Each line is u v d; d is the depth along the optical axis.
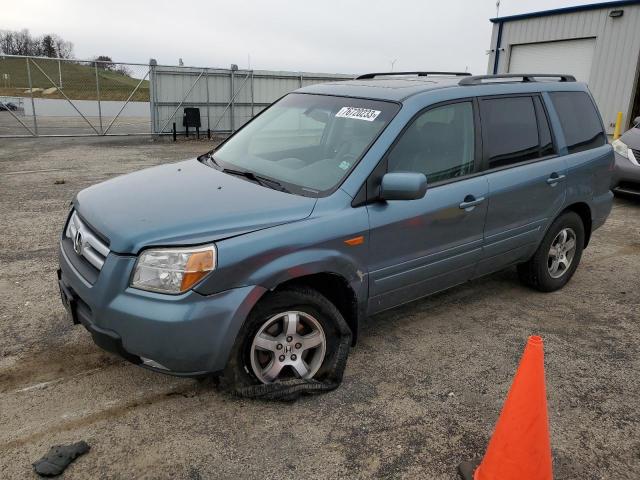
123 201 3.21
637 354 3.91
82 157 12.82
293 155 3.76
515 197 4.19
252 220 2.95
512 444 2.40
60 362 3.51
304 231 3.02
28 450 2.72
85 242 3.06
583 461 2.79
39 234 6.21
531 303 4.75
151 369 2.83
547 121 4.58
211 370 2.85
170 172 3.82
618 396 3.37
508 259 4.40
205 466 2.66
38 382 3.29
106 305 2.77
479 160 3.99
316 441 2.86
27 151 13.73
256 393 3.03
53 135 16.64
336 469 2.67
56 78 17.11
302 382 3.17
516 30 18.55
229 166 3.85
